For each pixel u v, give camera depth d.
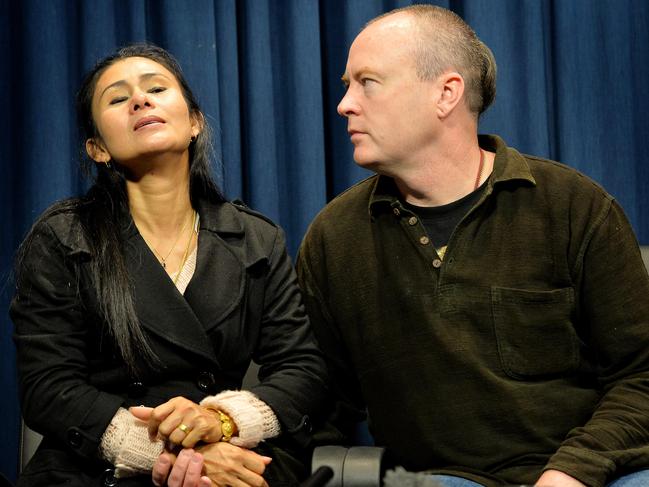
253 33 3.06
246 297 2.33
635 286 2.20
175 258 2.34
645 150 3.25
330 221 2.41
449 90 2.25
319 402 2.31
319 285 2.40
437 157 2.27
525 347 2.20
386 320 2.29
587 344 2.27
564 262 2.21
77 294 2.20
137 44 2.74
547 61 3.22
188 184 2.42
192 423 2.05
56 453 2.15
